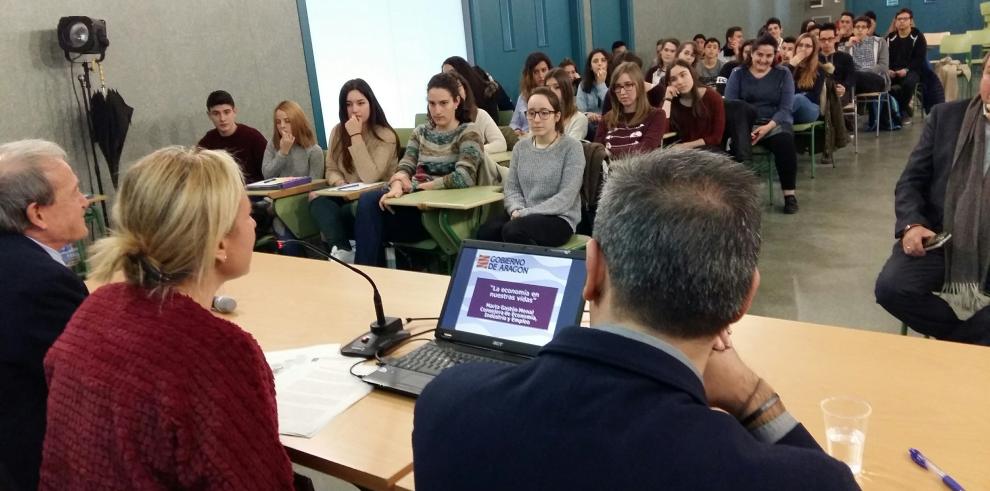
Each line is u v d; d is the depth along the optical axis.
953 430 1.16
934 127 2.44
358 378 1.54
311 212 4.05
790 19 12.07
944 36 8.23
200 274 1.14
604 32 8.57
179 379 1.02
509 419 0.73
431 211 3.48
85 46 4.32
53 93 4.46
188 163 1.14
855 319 3.14
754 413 0.94
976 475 1.05
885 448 1.13
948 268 2.36
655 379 0.69
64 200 1.68
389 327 1.71
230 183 1.16
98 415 1.03
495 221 3.51
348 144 4.17
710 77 7.97
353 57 6.03
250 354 1.11
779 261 4.00
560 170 3.36
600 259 0.80
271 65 5.47
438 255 3.77
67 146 4.54
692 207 0.72
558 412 0.70
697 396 0.70
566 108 4.44
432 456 0.77
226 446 1.03
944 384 1.31
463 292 1.64
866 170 6.02
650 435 0.65
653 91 5.56
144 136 4.86
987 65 2.23
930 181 2.48
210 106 4.70
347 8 5.93
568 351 0.74
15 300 1.48
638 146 4.22
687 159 0.78
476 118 4.46
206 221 1.12
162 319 1.07
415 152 3.97
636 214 0.73
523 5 7.52
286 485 1.11
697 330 0.73
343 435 1.32
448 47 6.82
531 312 1.53
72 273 1.58
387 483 1.18
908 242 2.38
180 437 1.01
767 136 5.07
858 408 1.14
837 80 6.94
